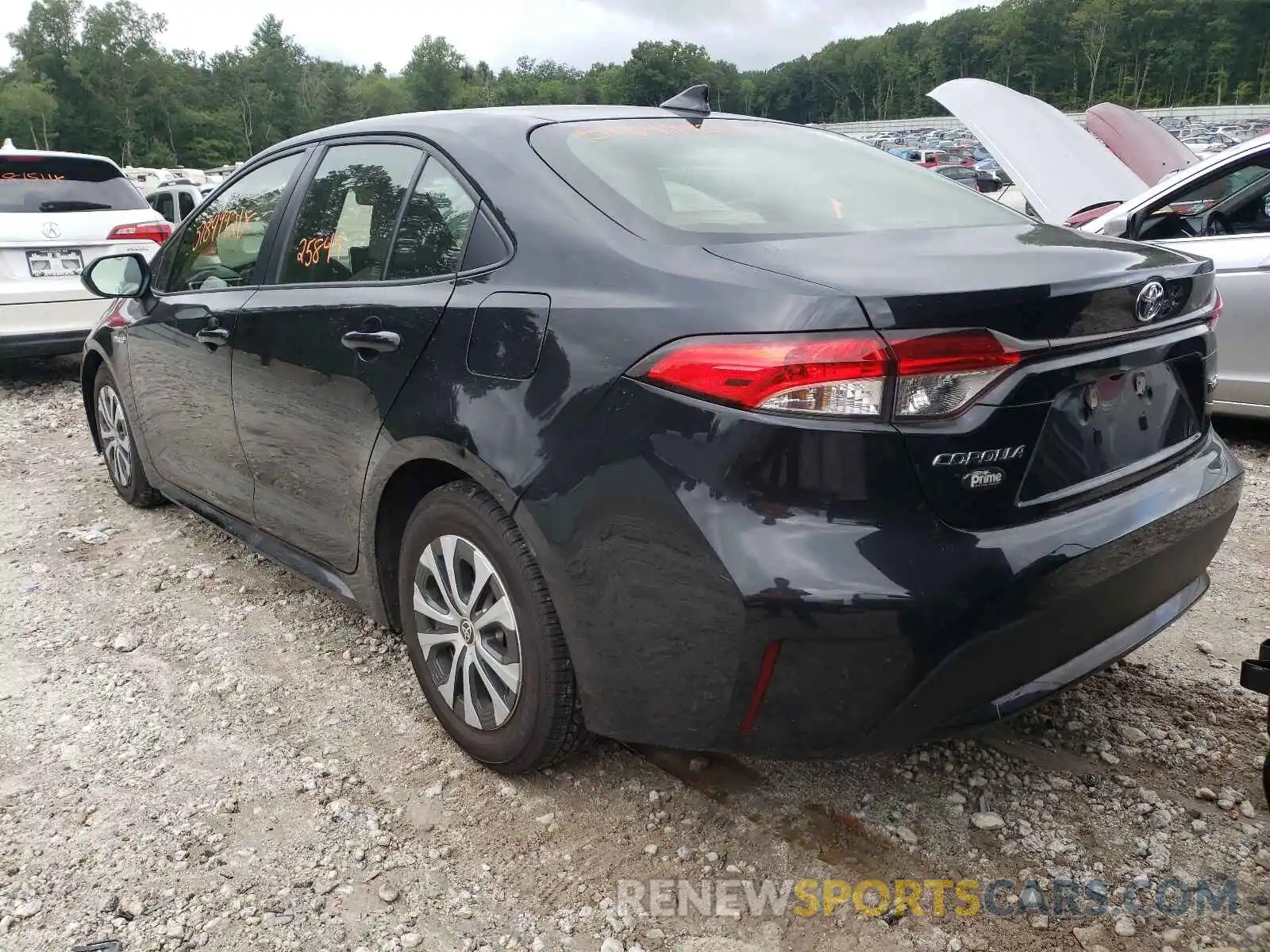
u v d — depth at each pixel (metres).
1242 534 4.23
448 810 2.54
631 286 2.15
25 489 5.14
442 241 2.65
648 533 2.04
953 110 7.55
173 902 2.24
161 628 3.56
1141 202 5.67
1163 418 2.36
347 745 2.83
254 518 3.53
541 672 2.37
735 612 1.92
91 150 126.75
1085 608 2.08
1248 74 133.88
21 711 3.03
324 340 2.90
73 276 7.43
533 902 2.23
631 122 2.86
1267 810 2.45
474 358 2.40
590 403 2.12
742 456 1.91
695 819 2.48
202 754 2.80
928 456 1.88
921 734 2.02
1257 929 2.10
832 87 173.88
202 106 142.25
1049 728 2.82
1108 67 144.75
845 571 1.85
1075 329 2.01
